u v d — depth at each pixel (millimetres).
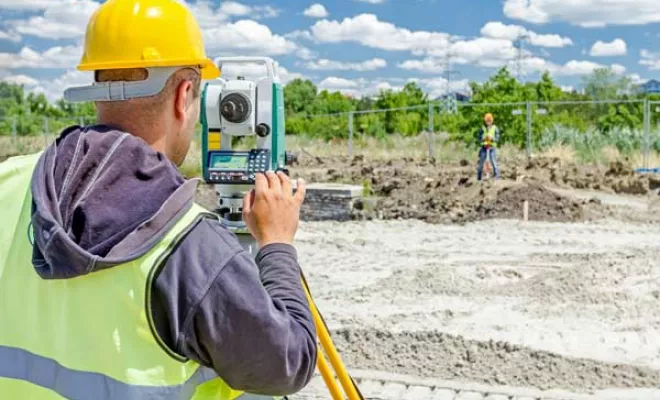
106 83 1747
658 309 7559
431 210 14547
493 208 14234
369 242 11758
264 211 1912
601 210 14203
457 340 6477
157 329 1612
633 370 5969
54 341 1680
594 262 9117
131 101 1756
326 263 10297
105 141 1692
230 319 1621
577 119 33656
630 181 16859
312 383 5801
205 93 3268
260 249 1901
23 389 1721
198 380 1725
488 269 9438
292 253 1898
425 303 8078
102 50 1765
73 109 31719
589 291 8109
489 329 7094
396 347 6438
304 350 1756
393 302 8141
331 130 35344
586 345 6625
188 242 1636
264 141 3291
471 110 30891
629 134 24156
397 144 28922
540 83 37094
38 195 1646
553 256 10484
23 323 1733
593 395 5594
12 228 1794
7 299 1756
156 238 1606
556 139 26016
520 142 27391
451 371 6031
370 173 18547
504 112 27797
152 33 1759
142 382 1608
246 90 3234
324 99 63562
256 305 1640
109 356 1614
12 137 28578
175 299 1604
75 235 1615
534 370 6008
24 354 1725
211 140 3307
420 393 5648
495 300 8148
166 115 1790
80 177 1660
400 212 14336
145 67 1755
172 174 1697
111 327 1614
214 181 3203
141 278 1597
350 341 6570
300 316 1795
